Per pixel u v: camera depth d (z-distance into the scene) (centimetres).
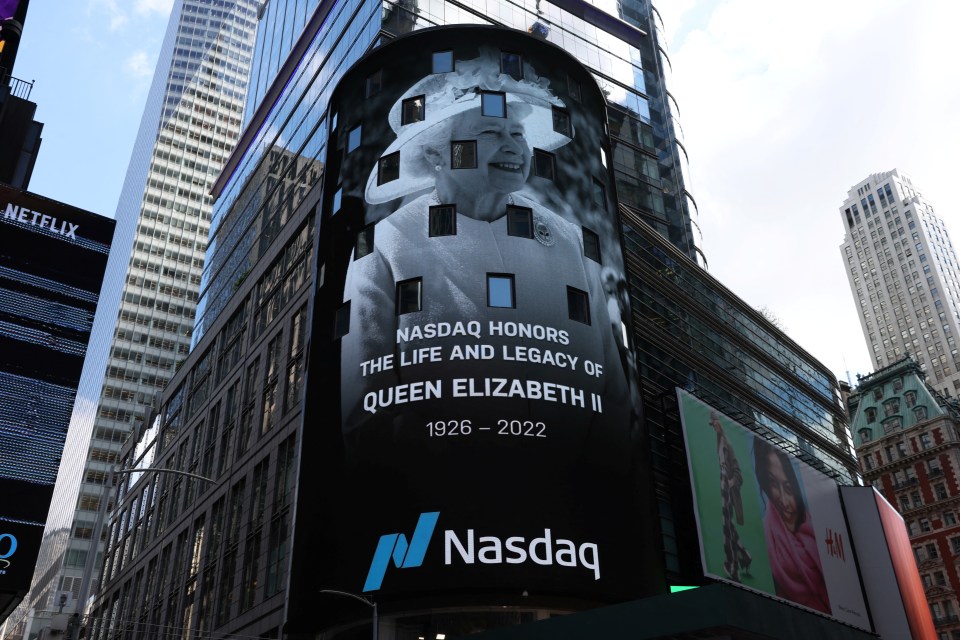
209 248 9531
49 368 2898
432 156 4641
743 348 6794
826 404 8044
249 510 5962
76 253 3133
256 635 5169
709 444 5122
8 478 2672
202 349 8444
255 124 9175
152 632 7044
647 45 8712
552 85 5097
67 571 14612
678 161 8006
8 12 2798
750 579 4841
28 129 3138
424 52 5081
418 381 3981
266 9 10675
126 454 9894
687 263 6456
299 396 5784
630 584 3750
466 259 4284
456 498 3700
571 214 4650
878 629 6081
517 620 3666
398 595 3566
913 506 12256
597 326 4372
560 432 3938
